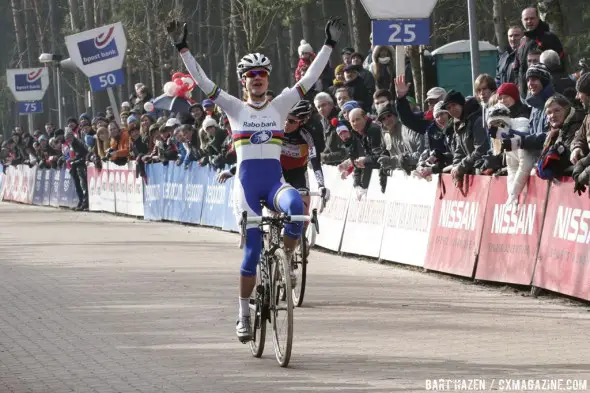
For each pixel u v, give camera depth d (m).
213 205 24.92
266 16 36.38
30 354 10.12
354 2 32.12
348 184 18.75
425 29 18.23
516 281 13.59
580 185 12.03
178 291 14.23
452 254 15.13
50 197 38.09
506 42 25.30
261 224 9.91
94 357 9.89
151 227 26.02
